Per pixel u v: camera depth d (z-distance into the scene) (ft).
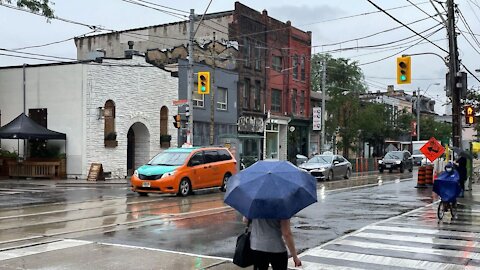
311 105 170.40
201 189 69.87
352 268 27.32
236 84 130.72
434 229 39.96
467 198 63.62
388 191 73.77
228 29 131.13
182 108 113.60
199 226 39.99
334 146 162.20
